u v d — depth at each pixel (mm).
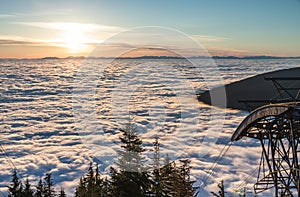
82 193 13516
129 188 10562
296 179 9992
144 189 10914
